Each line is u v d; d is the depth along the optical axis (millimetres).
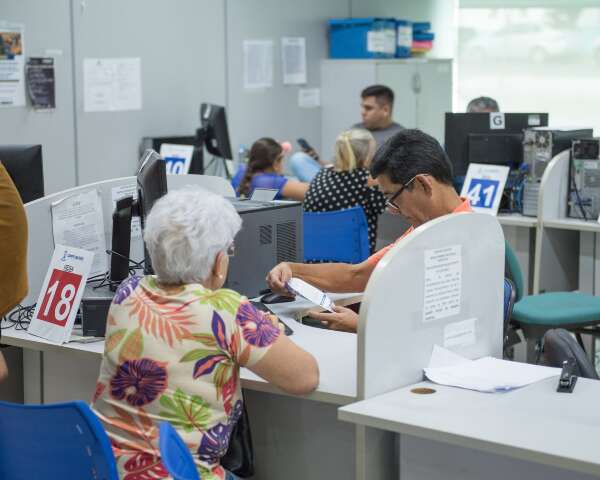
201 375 1919
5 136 4816
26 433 1751
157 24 5695
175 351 1915
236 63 6344
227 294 1975
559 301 3977
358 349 1967
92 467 1684
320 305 2594
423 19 8164
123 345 1950
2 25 4738
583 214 4484
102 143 5391
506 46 8078
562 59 7895
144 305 1965
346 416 1894
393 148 2459
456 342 2215
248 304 1985
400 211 2506
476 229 2223
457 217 2160
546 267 4539
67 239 2869
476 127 4871
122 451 1926
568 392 2006
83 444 1682
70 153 5191
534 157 4570
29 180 3031
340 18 7297
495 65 8141
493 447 1716
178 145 5301
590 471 1617
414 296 2072
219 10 6160
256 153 4961
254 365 1953
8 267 2387
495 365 2199
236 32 6320
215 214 1990
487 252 2271
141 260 3053
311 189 4230
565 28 7840
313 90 7090
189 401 1909
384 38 7062
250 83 6473
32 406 1714
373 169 2512
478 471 1914
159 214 1979
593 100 7844
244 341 1938
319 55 7125
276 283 2771
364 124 6242
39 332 2564
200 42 6031
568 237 4684
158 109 5762
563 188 4539
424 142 2441
